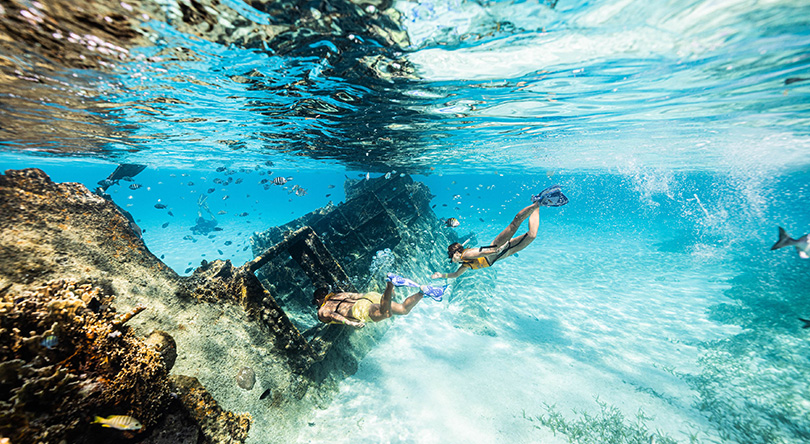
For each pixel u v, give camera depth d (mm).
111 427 2617
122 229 4598
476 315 9625
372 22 3443
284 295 9812
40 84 4793
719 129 10266
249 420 4109
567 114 8055
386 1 3057
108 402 2566
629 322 10117
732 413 5656
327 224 10898
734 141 12750
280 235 10477
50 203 3977
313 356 5832
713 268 16328
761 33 3838
